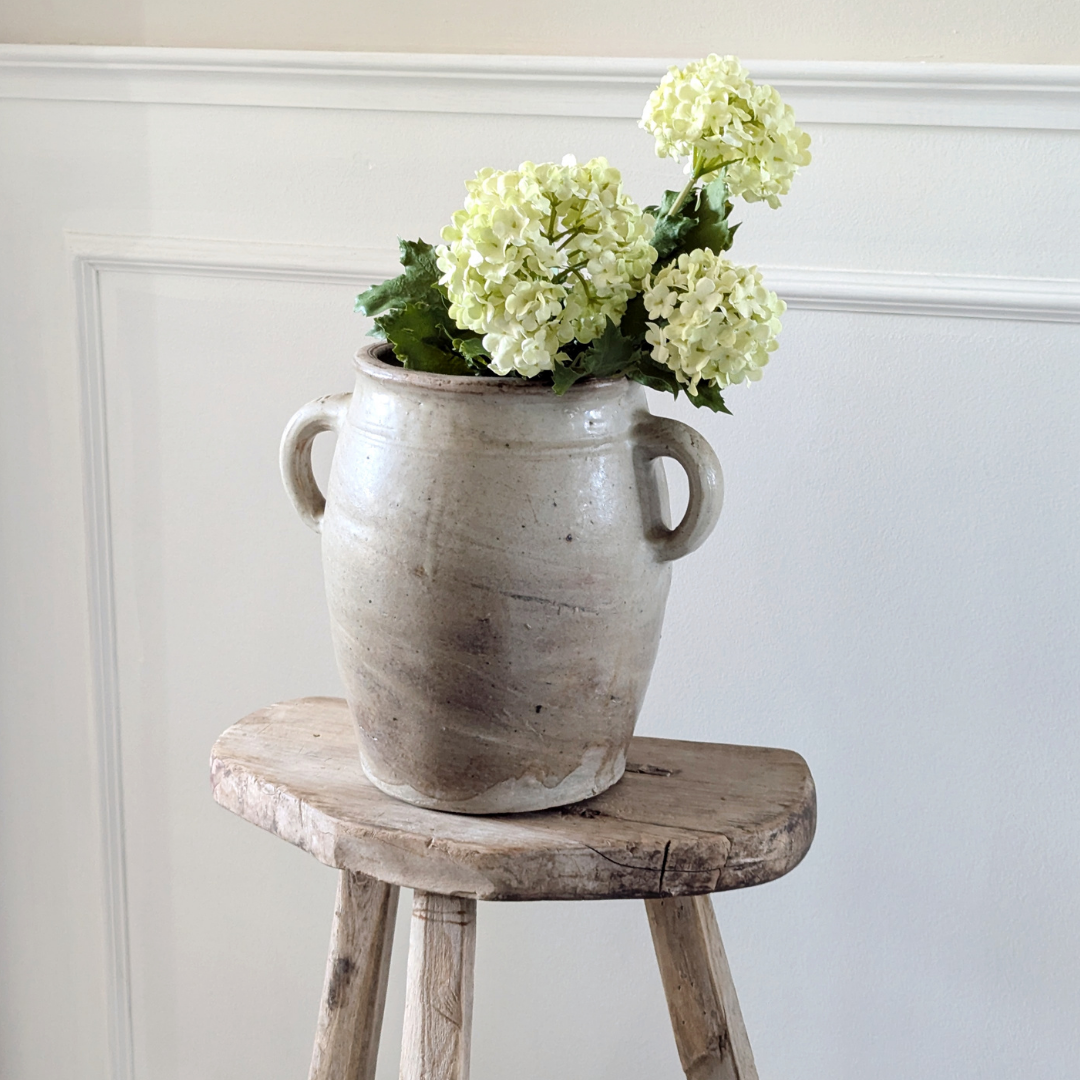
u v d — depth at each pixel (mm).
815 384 1199
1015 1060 1316
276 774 945
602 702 868
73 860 1493
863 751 1277
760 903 1342
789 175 801
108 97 1266
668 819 887
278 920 1466
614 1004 1410
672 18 1154
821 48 1135
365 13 1211
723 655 1286
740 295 751
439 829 863
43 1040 1550
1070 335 1143
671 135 781
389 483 820
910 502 1208
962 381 1172
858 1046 1354
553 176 749
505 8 1183
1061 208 1114
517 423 798
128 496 1382
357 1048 996
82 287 1318
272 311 1292
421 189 1223
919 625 1234
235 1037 1518
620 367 809
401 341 835
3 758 1479
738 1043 1015
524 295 740
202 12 1244
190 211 1281
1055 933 1274
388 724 871
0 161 1312
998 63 1098
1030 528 1189
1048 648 1211
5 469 1395
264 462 1337
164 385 1341
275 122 1239
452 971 871
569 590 817
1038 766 1239
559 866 838
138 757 1455
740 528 1249
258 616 1385
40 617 1431
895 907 1308
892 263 1155
